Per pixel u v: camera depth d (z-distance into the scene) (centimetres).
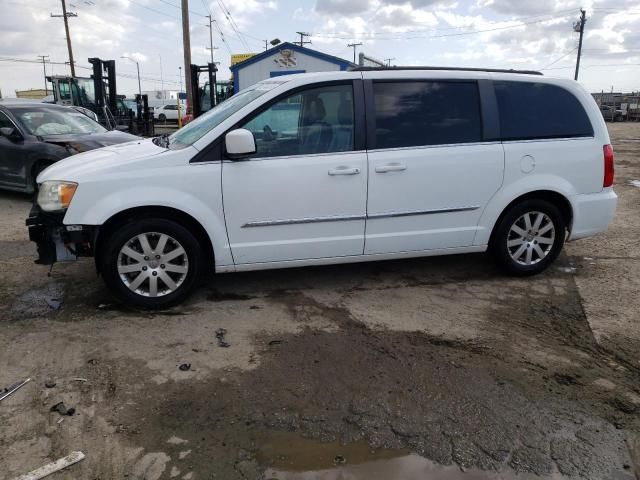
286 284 497
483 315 436
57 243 415
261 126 429
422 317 431
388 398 319
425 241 474
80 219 405
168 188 413
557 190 492
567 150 492
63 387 325
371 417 301
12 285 488
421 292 482
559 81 498
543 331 409
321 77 441
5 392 318
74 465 260
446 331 407
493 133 475
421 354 372
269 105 429
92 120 987
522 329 412
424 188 459
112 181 407
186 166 416
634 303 461
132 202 407
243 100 454
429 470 262
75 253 416
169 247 432
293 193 433
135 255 423
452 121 467
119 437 281
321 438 283
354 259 466
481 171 470
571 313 441
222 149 421
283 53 2492
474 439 284
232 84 2628
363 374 345
